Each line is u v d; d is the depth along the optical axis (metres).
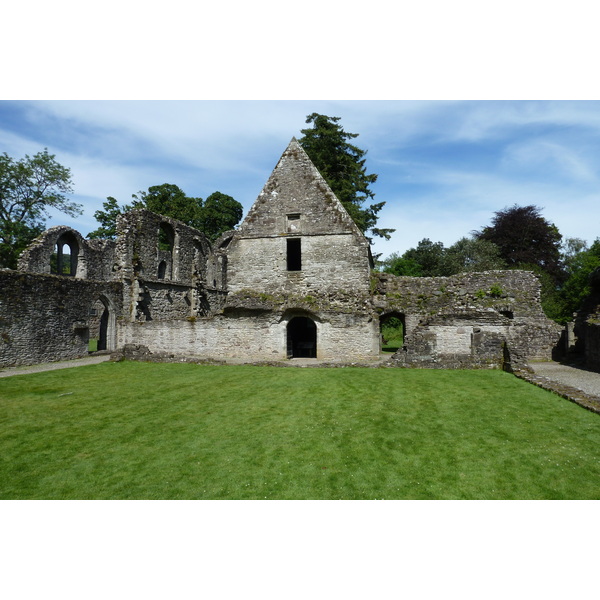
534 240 47.25
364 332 17.59
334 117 35.25
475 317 16.09
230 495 5.20
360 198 36.62
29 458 6.44
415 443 6.93
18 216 36.06
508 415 8.58
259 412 9.00
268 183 20.78
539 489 5.29
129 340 19.42
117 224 22.20
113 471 5.94
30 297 16.83
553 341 19.03
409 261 46.34
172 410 9.25
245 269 20.42
